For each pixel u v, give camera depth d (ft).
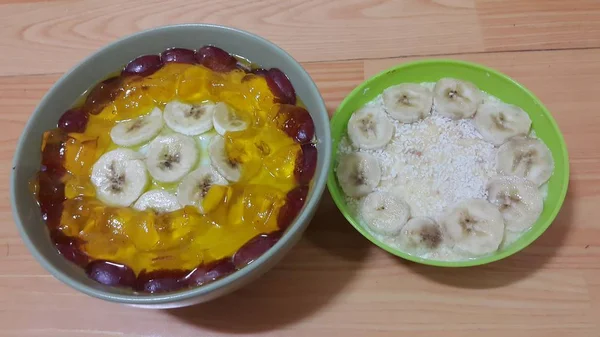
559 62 1.32
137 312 1.12
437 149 1.20
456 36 1.36
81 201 0.98
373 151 1.21
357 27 1.38
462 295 1.10
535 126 1.22
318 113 1.00
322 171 0.93
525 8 1.39
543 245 1.13
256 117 1.06
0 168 1.27
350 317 1.09
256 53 1.10
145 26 1.42
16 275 1.17
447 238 1.10
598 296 1.08
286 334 1.08
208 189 0.98
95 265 0.94
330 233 1.16
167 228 0.93
